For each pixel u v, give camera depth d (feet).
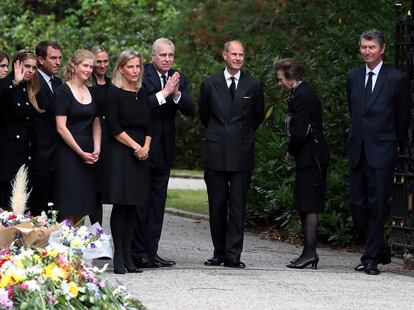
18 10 183.42
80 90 60.29
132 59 59.88
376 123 62.18
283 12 101.81
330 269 64.39
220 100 64.23
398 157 65.62
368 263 61.98
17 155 61.46
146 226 62.95
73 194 59.36
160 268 62.59
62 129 59.26
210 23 132.57
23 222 44.62
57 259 40.78
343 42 78.84
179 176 155.33
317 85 78.48
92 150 60.13
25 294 37.76
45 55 63.26
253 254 71.61
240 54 64.03
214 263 64.95
